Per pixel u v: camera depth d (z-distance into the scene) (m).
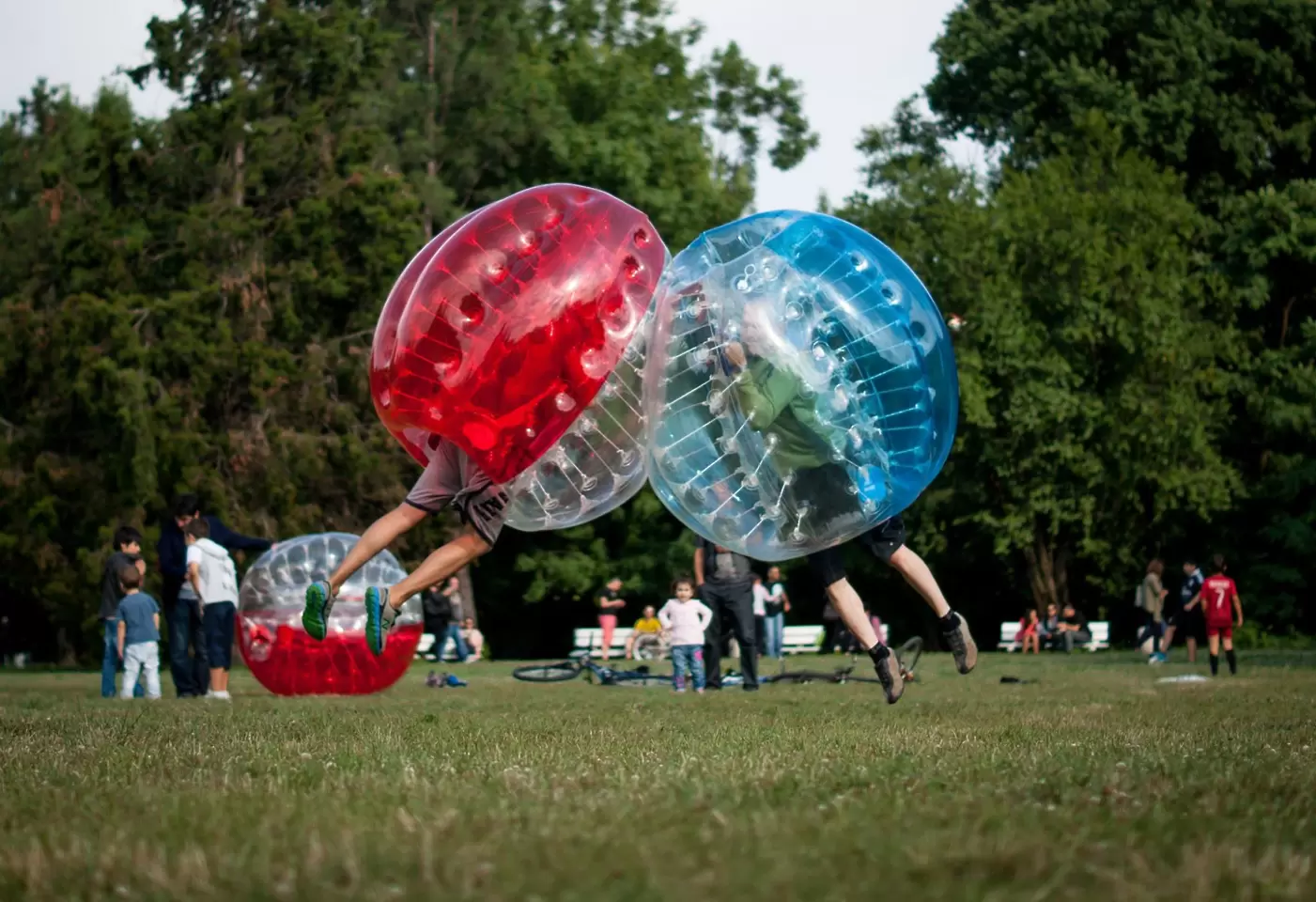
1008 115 48.09
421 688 18.66
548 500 8.58
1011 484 40.06
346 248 36.69
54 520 33.94
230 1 37.41
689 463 8.50
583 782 5.95
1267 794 5.64
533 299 7.99
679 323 8.36
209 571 16.30
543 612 49.12
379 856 4.17
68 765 7.02
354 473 34.72
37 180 47.41
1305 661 26.64
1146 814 5.00
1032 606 47.47
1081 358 39.88
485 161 42.81
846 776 6.10
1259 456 45.22
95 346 33.00
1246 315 45.97
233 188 35.78
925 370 8.59
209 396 34.78
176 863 4.21
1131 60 46.22
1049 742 8.01
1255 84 46.22
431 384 8.02
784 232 8.61
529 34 46.22
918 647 19.06
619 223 8.36
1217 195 45.81
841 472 8.51
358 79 38.19
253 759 7.23
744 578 16.98
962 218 41.03
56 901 3.83
